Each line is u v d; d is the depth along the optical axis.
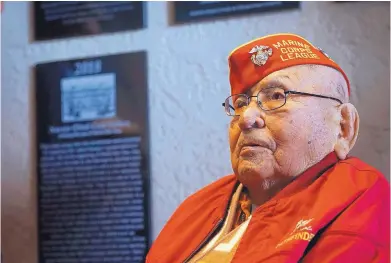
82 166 1.54
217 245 1.01
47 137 1.58
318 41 1.37
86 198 1.53
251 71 1.03
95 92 1.55
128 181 1.50
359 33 1.34
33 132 1.59
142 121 1.50
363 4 1.34
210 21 1.48
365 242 0.86
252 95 1.03
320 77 1.02
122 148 1.51
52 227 1.55
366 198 0.91
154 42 1.52
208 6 1.48
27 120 1.60
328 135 1.01
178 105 1.48
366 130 1.30
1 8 1.63
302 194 0.95
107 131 1.53
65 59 1.58
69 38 1.59
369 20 1.34
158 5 1.52
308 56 1.03
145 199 1.48
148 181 1.49
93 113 1.55
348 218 0.89
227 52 1.45
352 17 1.35
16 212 1.58
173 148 1.48
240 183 1.12
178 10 1.50
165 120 1.49
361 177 0.95
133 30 1.53
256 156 0.99
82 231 1.53
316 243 0.88
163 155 1.48
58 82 1.58
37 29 1.61
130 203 1.49
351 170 0.96
